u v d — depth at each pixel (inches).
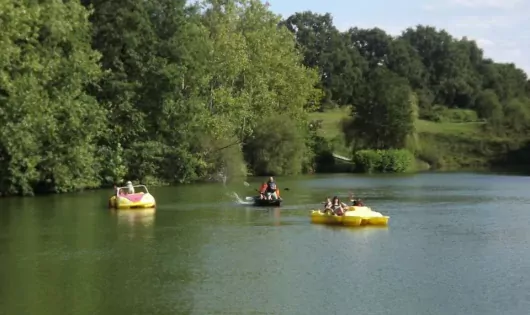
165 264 984.9
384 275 911.7
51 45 2089.1
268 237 1226.0
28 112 1945.1
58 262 1006.4
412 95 4320.9
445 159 4328.3
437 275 912.9
